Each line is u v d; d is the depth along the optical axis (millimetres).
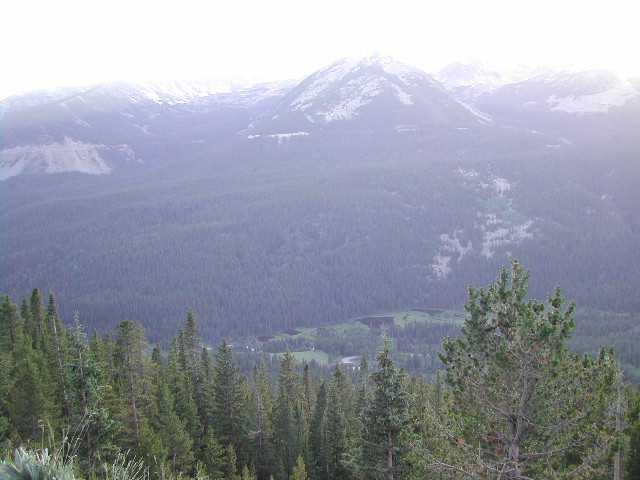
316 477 43562
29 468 7039
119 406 33531
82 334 26094
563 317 14102
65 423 28750
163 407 36719
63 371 31484
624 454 20734
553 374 13945
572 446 13891
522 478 13547
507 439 14742
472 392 15336
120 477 9461
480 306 15383
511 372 14680
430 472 15258
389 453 22000
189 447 35750
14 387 32281
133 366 35812
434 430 15641
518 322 14430
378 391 22578
